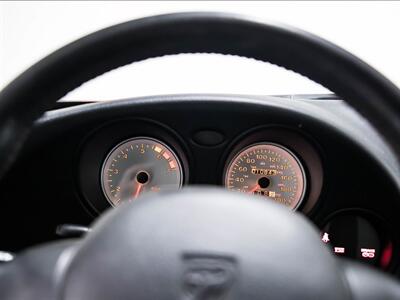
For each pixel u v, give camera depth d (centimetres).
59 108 179
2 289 57
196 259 49
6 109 57
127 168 183
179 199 53
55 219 169
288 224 52
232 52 62
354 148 159
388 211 161
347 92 60
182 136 179
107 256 51
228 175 185
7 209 165
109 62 60
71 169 169
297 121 168
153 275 49
